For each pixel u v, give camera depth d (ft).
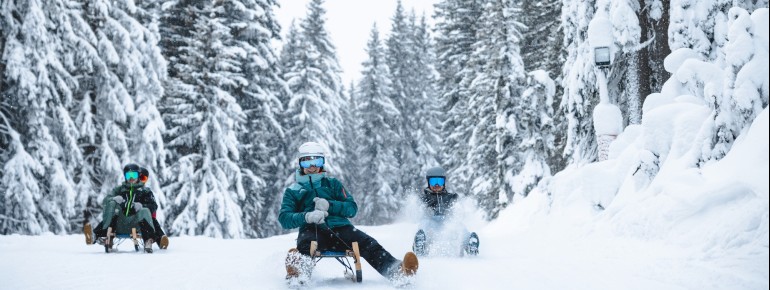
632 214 28.63
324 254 17.53
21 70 61.11
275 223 128.36
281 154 128.06
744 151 25.84
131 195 32.37
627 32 42.27
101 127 73.92
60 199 66.44
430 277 19.17
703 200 24.43
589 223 32.22
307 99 127.85
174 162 88.89
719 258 19.70
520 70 85.66
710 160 28.73
